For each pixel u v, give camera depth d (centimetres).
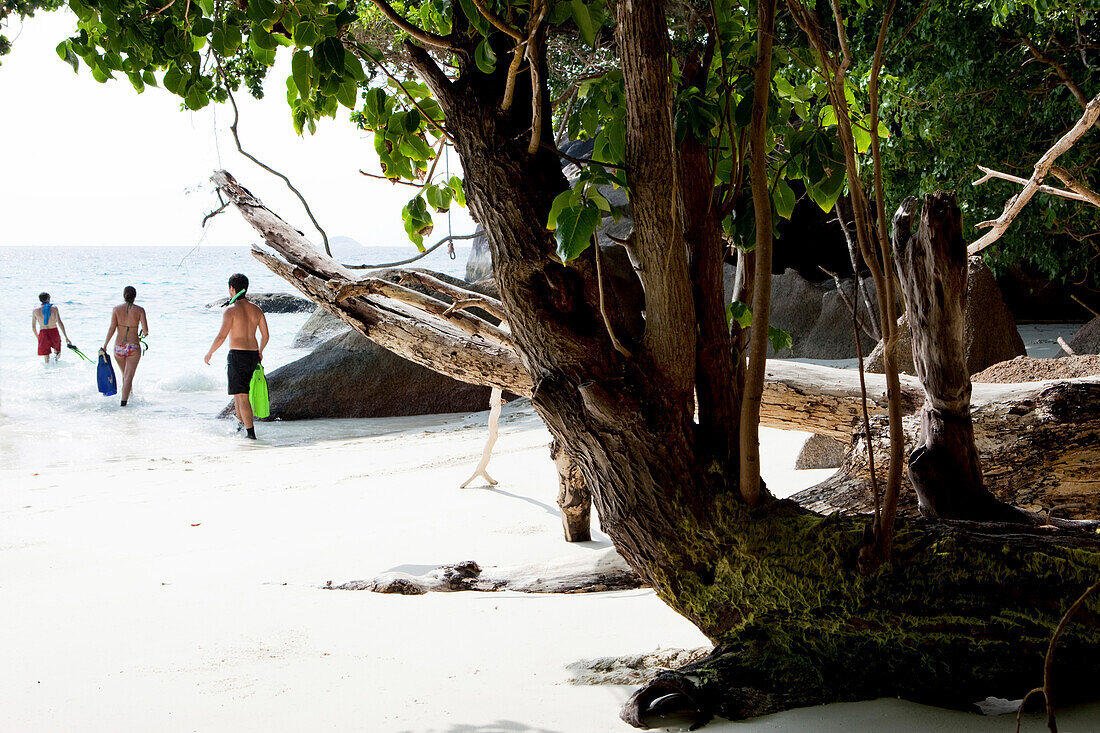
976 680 231
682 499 250
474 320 470
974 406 393
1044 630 215
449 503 659
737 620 257
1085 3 831
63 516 685
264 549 552
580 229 224
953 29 955
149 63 299
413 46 257
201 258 13262
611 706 266
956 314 246
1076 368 579
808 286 1677
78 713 278
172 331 2478
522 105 256
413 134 316
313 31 255
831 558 235
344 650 337
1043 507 388
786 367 463
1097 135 990
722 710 245
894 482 217
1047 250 1094
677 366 249
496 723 254
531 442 947
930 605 225
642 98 225
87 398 1481
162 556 550
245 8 277
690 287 246
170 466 949
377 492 723
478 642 344
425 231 330
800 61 269
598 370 253
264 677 307
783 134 268
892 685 241
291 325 2655
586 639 344
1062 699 227
